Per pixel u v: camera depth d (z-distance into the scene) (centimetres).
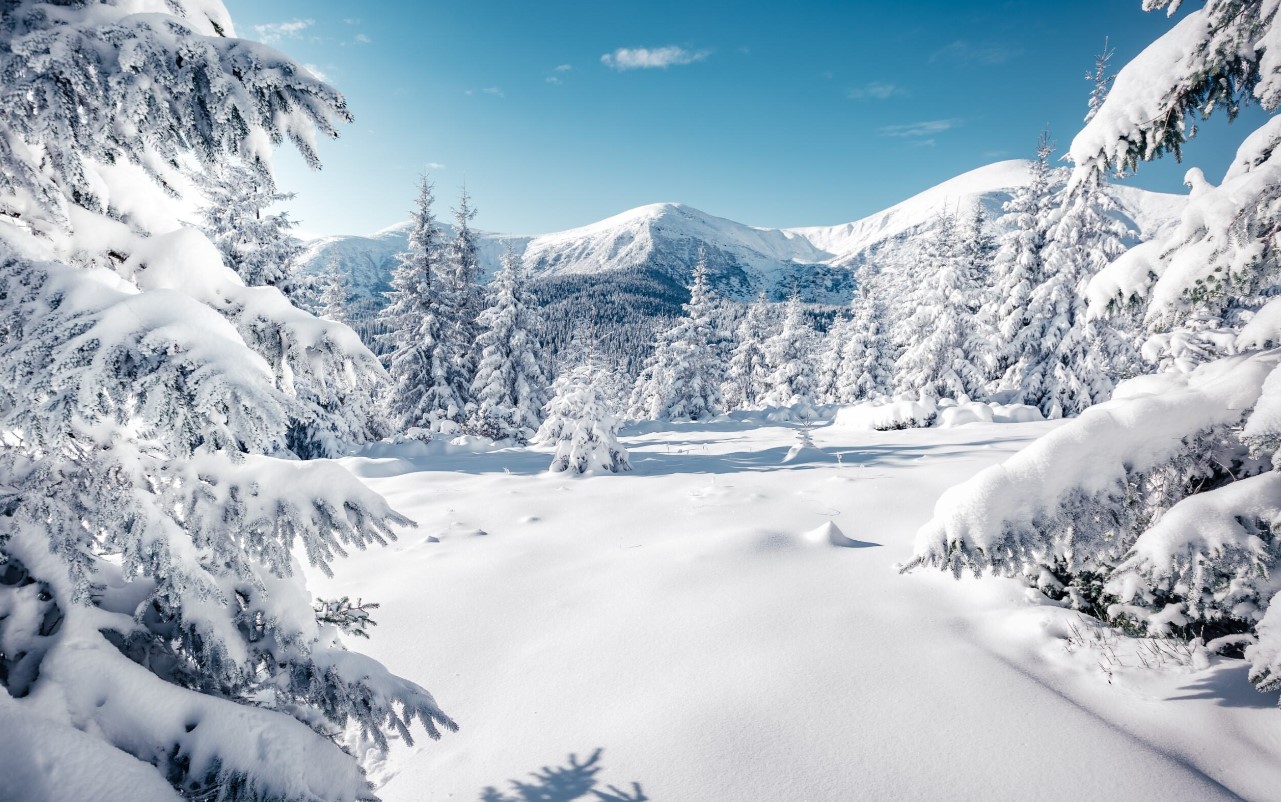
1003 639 503
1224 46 377
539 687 501
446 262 3070
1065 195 479
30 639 216
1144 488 373
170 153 222
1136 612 455
